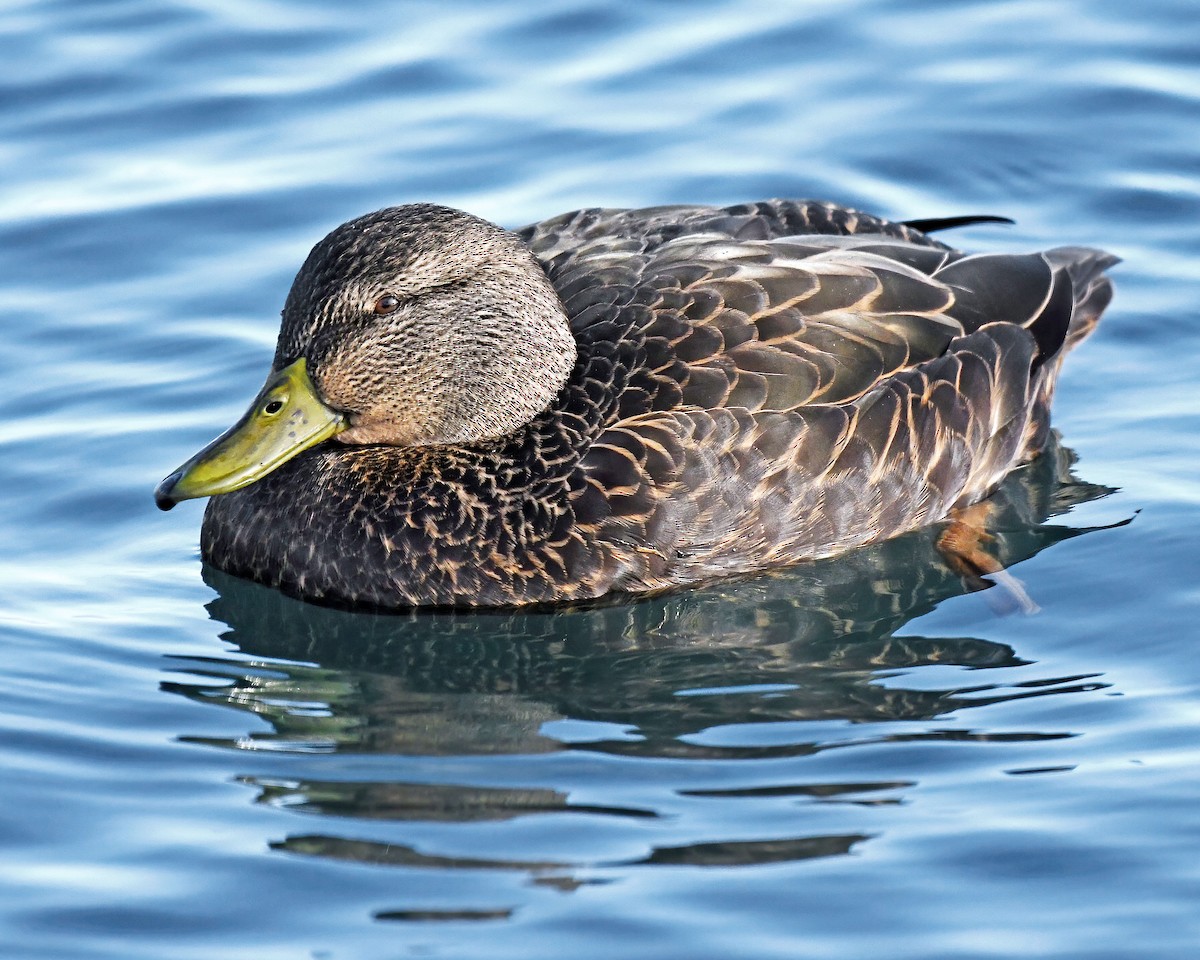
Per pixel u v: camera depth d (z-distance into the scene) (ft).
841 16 66.18
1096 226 58.70
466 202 58.65
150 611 45.16
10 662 42.39
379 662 43.14
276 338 54.85
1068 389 53.21
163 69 64.03
